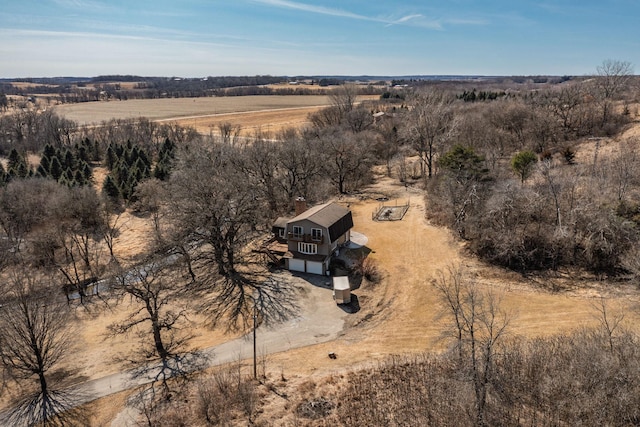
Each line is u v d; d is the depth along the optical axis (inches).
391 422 1088.2
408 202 2758.4
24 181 2657.5
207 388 1253.7
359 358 1376.7
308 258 1940.2
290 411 1153.4
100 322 1695.4
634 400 951.6
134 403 1255.5
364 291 1779.0
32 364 1322.6
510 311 1552.7
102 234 2438.5
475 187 2130.9
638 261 1595.7
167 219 2345.0
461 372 1069.1
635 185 2017.7
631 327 1401.3
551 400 1050.7
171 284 1926.7
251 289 1843.0
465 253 2004.2
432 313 1601.9
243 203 2000.5
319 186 2896.2
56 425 1198.3
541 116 3206.2
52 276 1905.8
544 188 2027.6
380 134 4023.1
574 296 1621.6
